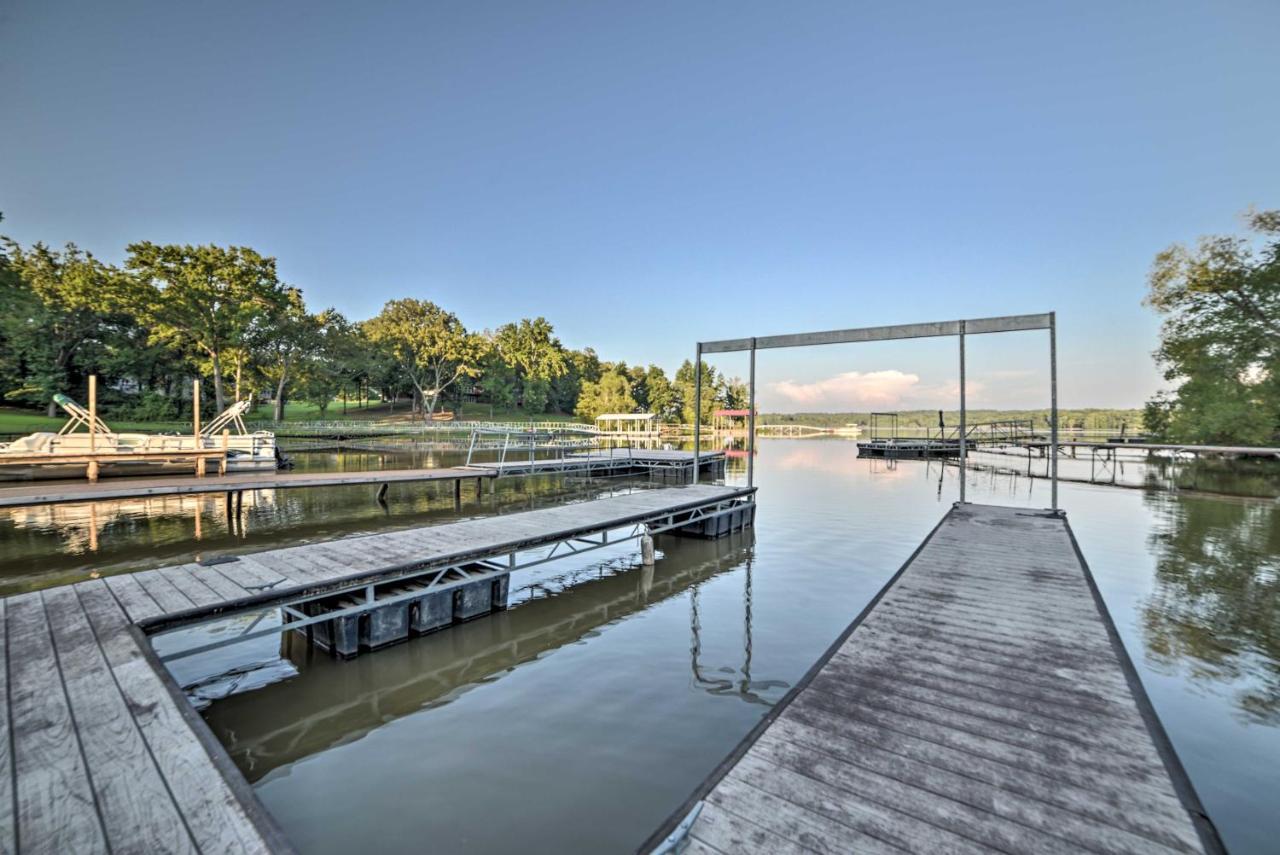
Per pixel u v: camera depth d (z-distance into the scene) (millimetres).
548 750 4309
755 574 9398
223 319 35094
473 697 5180
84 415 18359
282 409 50500
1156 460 31953
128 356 38000
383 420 55938
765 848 2301
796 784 2729
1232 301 23125
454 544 7676
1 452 16047
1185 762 4109
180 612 5035
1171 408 29703
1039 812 2516
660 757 4211
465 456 30969
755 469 28547
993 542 7973
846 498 18203
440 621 6934
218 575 6219
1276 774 3963
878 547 11312
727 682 5469
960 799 2611
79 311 34969
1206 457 29281
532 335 74750
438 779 3951
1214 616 7168
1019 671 4000
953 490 20219
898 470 28078
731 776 2795
